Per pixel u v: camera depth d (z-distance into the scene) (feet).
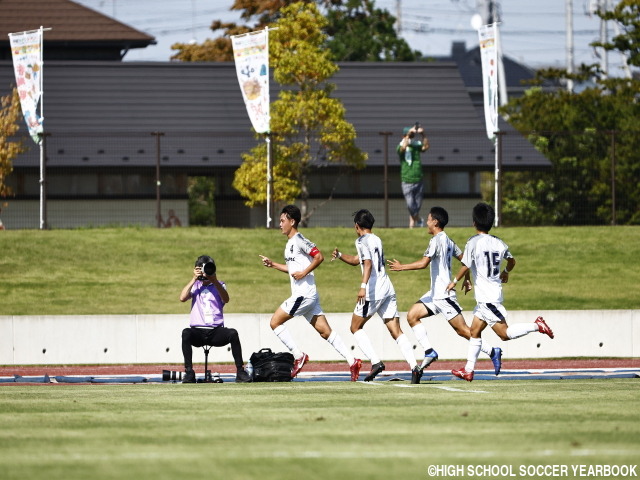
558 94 602.44
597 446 81.61
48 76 506.89
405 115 509.35
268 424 95.76
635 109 537.65
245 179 419.33
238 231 358.84
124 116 488.44
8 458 75.41
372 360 166.30
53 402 120.57
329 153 425.28
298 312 169.37
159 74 518.37
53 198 448.65
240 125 491.31
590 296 303.48
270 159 355.97
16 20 622.54
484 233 155.94
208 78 520.42
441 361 236.63
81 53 634.02
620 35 554.46
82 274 316.81
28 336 230.27
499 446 81.35
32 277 311.88
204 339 174.91
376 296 162.50
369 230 164.96
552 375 192.75
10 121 408.67
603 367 225.56
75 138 465.06
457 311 159.84
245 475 68.64
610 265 337.52
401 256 339.36
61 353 230.89
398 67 538.88
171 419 100.17
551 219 479.00
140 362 231.09
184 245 344.90
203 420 99.25
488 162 471.62
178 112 495.82
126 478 67.31
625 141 468.75
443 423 96.27
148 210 456.45
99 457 75.92
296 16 428.97
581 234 366.43
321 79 422.82
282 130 416.87
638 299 301.22
